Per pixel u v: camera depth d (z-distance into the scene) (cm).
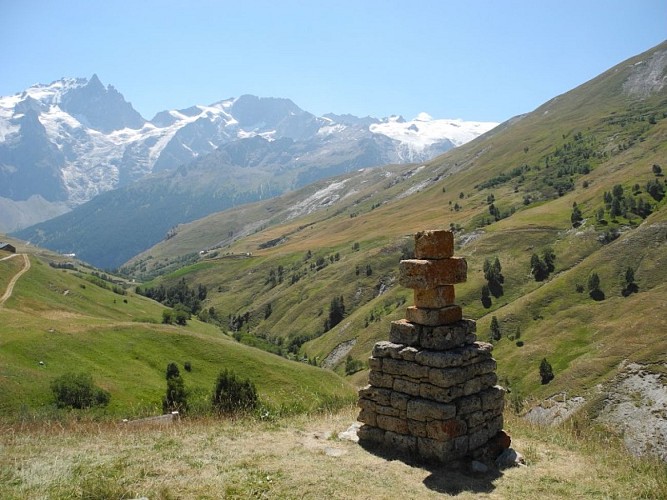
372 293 18212
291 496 902
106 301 14575
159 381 8194
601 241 14612
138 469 999
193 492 893
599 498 951
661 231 12825
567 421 1588
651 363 6244
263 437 1264
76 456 1089
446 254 1201
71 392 6178
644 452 1327
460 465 1094
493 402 1194
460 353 1144
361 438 1229
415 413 1126
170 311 15312
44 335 8669
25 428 1477
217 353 9731
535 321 12000
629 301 11100
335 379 9700
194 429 1360
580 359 9194
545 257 14538
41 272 14325
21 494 877
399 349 1184
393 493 940
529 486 1005
